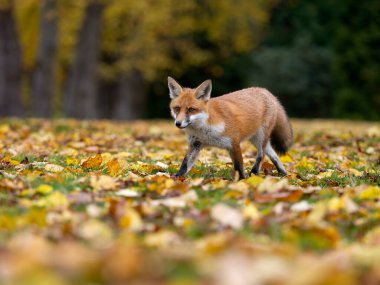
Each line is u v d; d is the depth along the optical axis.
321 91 55.78
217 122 11.52
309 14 57.38
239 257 5.51
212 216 7.35
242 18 48.12
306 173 12.63
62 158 13.51
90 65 41.16
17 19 46.53
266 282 5.00
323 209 7.65
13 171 10.98
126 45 45.53
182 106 11.40
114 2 40.78
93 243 6.34
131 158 13.93
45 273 4.91
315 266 5.35
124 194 8.72
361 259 6.00
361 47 45.75
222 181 10.27
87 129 21.80
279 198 8.72
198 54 50.28
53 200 7.97
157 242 6.41
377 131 21.44
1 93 41.62
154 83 58.03
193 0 45.25
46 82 40.00
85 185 9.49
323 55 55.50
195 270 5.37
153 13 41.81
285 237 6.89
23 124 22.44
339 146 17.78
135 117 51.66
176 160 14.08
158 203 8.27
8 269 4.96
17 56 42.06
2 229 6.74
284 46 58.97
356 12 45.62
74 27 43.56
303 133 22.19
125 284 5.01
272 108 13.04
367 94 46.50
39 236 6.45
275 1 52.56
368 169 13.36
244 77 57.09
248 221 7.63
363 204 8.62
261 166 13.29
